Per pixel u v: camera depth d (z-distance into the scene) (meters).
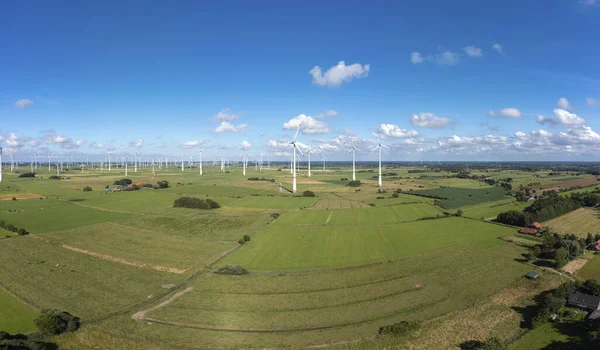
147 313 58.78
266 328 54.50
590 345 49.66
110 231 112.38
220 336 52.22
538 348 49.38
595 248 93.56
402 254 89.88
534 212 132.88
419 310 60.34
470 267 80.75
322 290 67.94
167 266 80.88
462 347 49.72
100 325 54.81
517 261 85.25
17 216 133.38
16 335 50.56
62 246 95.56
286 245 97.38
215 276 74.75
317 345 50.09
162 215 137.12
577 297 61.41
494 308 61.00
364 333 53.28
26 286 68.88
